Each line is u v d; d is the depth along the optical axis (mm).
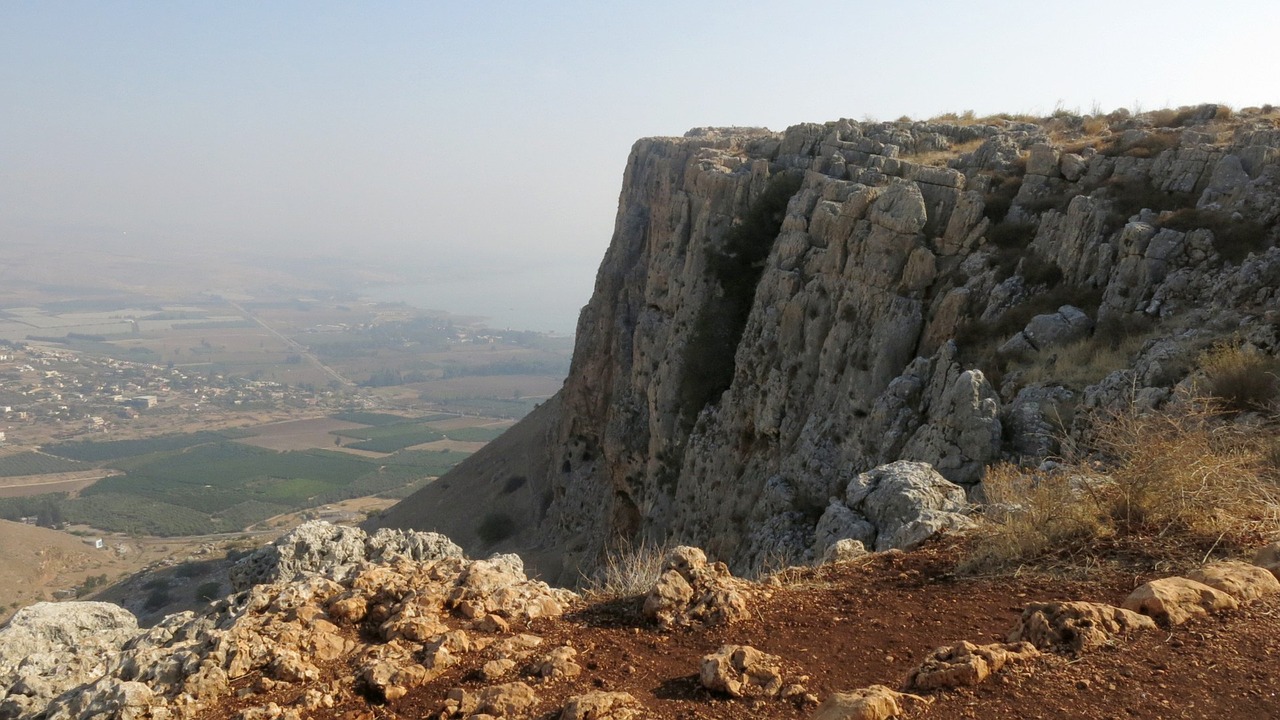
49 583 80062
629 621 6199
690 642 5758
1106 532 7020
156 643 6156
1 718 5992
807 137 36031
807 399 26969
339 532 10641
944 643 5500
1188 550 6508
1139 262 18797
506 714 4695
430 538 10859
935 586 6637
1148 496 7160
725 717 4613
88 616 7590
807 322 27469
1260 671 4586
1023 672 4766
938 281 23984
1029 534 7035
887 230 24938
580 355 54812
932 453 15727
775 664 5125
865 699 4332
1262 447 9023
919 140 32938
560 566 48188
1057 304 20250
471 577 6527
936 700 4520
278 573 9945
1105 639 5016
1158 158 22484
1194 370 13812
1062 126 33906
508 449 67062
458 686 5148
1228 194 19734
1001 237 23625
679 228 40500
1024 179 24969
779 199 34406
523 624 6148
